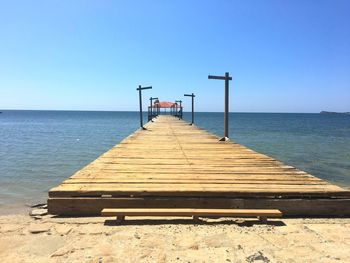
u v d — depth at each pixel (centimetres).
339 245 371
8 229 417
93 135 3772
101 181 548
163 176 592
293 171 643
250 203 481
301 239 387
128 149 962
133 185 521
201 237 391
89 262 329
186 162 740
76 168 1562
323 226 430
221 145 1073
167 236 393
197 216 442
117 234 399
